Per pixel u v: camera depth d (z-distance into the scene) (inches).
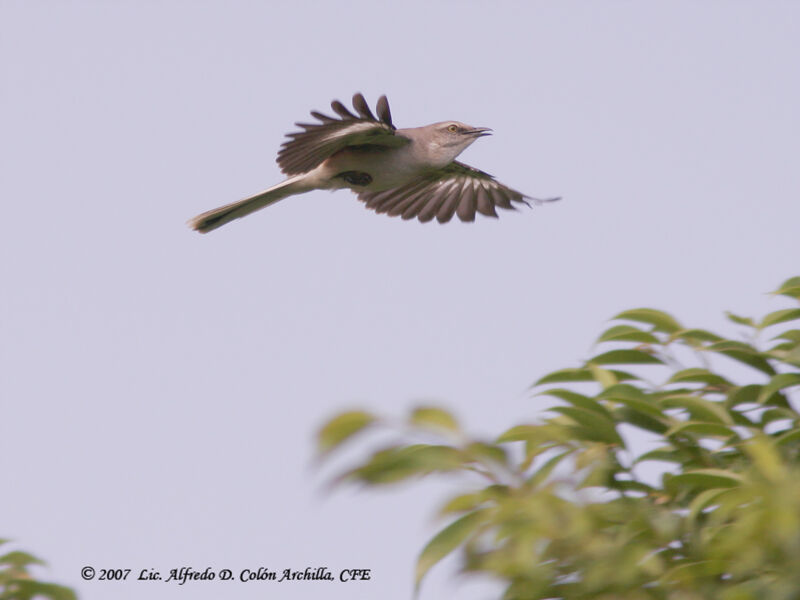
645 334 314.8
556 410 278.1
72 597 293.3
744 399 300.0
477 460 188.9
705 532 232.7
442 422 183.6
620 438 273.6
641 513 235.3
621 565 208.7
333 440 177.9
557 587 217.3
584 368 308.2
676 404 286.0
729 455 291.3
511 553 197.0
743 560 209.8
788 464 261.9
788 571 207.2
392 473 186.2
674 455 290.5
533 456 235.0
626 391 286.2
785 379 286.0
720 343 308.2
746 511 206.7
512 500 192.4
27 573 291.3
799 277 310.5
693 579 216.5
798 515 195.6
